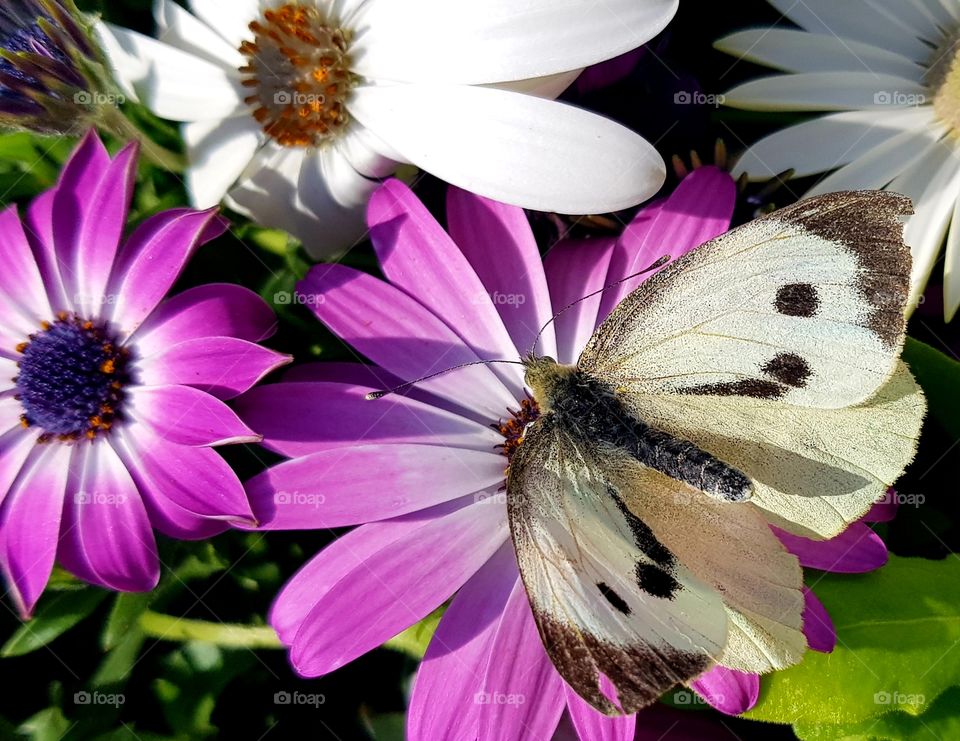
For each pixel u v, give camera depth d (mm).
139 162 163
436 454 151
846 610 154
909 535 163
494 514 153
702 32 163
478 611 149
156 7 158
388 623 145
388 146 156
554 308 158
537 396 148
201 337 151
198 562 162
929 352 160
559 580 136
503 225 155
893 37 157
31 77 152
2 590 161
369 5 156
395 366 154
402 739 164
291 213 162
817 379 137
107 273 155
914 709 152
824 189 157
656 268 153
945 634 153
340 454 149
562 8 143
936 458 162
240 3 158
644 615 135
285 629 149
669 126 159
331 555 150
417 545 149
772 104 157
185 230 152
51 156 165
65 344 155
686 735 156
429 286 154
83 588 160
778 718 153
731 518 143
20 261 157
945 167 156
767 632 139
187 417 147
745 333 139
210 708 164
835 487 141
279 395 150
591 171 145
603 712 132
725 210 153
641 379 145
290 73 158
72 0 151
